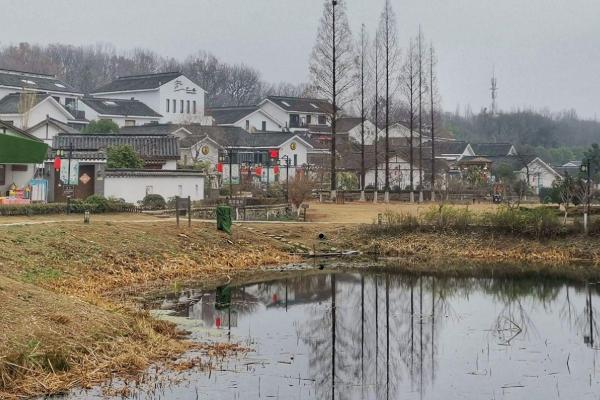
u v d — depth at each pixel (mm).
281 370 29000
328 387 27422
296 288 46281
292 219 67938
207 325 35469
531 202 88688
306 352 31703
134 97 140625
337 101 90188
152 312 36750
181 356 29656
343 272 52188
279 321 37406
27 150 60438
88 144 80000
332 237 62062
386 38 95812
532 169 126562
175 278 47031
